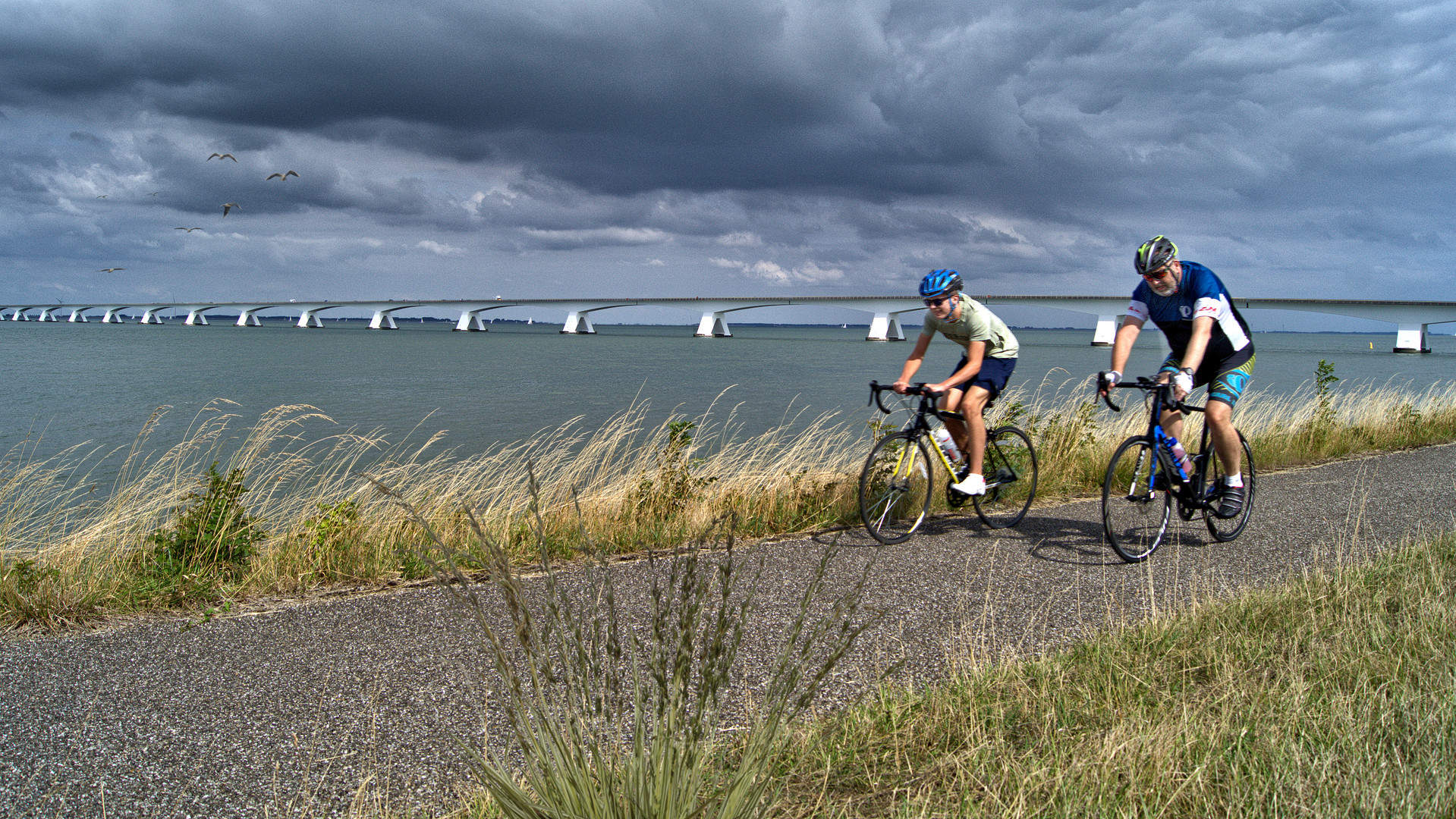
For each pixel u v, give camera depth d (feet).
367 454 42.19
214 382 137.28
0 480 18.70
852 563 15.67
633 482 20.57
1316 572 13.65
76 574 13.79
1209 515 17.62
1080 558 16.21
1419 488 23.29
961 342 18.89
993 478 19.53
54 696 9.71
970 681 9.51
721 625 6.08
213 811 7.33
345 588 14.32
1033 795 6.91
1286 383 114.62
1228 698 8.63
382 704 9.48
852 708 8.93
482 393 116.88
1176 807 6.75
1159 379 17.13
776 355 269.44
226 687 9.97
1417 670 9.04
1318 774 6.96
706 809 5.72
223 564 14.65
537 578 14.67
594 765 5.79
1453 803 6.48
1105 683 9.34
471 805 7.20
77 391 118.32
